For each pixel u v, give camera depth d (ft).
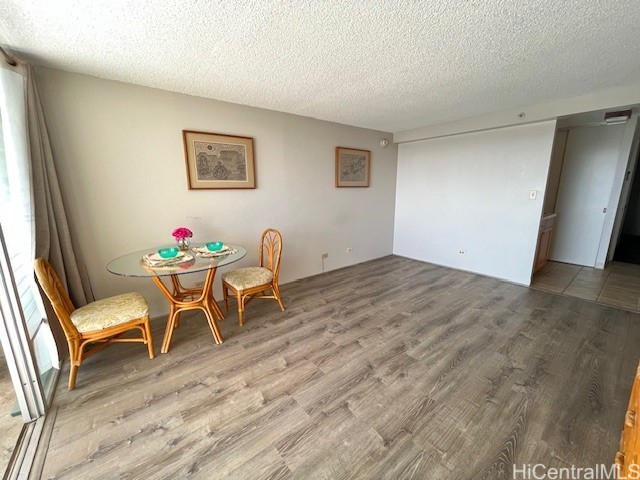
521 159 10.98
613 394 5.40
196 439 4.59
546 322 8.26
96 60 6.10
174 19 4.62
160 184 8.28
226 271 10.00
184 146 8.48
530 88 8.21
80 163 7.02
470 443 4.45
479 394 5.48
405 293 10.68
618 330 7.73
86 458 4.28
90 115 7.02
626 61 6.39
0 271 4.37
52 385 5.76
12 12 4.31
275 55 5.98
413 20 4.74
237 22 4.74
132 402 5.37
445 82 7.67
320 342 7.39
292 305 9.71
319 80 7.41
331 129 12.30
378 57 6.11
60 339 6.56
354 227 14.21
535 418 4.89
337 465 4.15
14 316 4.57
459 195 13.16
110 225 7.65
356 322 8.45
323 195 12.57
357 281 12.10
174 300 7.00
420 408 5.16
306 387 5.74
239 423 4.89
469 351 6.89
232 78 7.22
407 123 12.64
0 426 4.89
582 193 13.42
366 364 6.46
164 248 8.02
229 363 6.54
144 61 6.19
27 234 5.52
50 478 4.00
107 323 5.98
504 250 11.94
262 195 10.54
